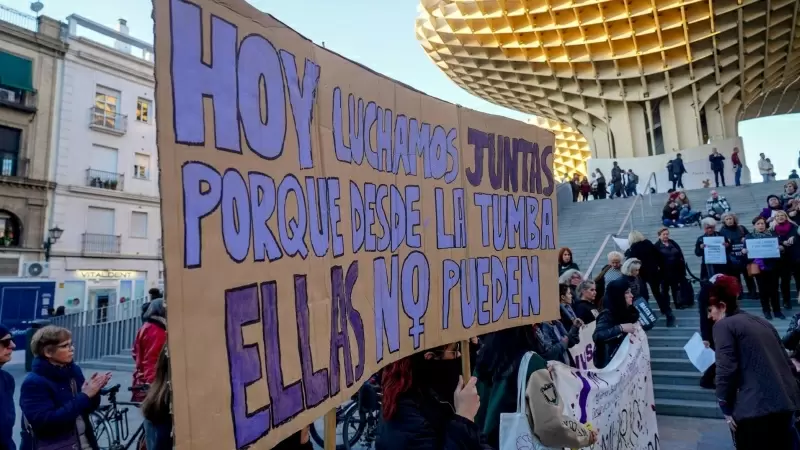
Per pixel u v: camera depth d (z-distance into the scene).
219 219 1.20
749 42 27.56
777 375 3.11
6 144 22.36
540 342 3.47
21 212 22.41
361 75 2.01
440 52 34.69
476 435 1.88
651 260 8.15
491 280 2.81
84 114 24.52
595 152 34.66
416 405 1.97
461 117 2.77
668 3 25.91
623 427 3.69
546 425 2.43
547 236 3.31
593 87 32.09
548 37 30.06
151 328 5.46
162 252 1.04
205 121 1.20
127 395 8.81
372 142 2.06
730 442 5.13
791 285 9.26
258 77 1.40
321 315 1.59
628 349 4.12
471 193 2.77
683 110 30.53
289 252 1.46
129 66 26.19
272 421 1.31
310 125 1.65
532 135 3.29
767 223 9.16
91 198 24.47
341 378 1.67
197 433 1.07
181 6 1.16
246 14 1.37
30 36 22.61
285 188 1.47
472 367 3.89
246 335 1.25
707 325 6.03
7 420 3.21
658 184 28.34
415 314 2.22
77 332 12.85
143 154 26.84
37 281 15.70
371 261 1.97
